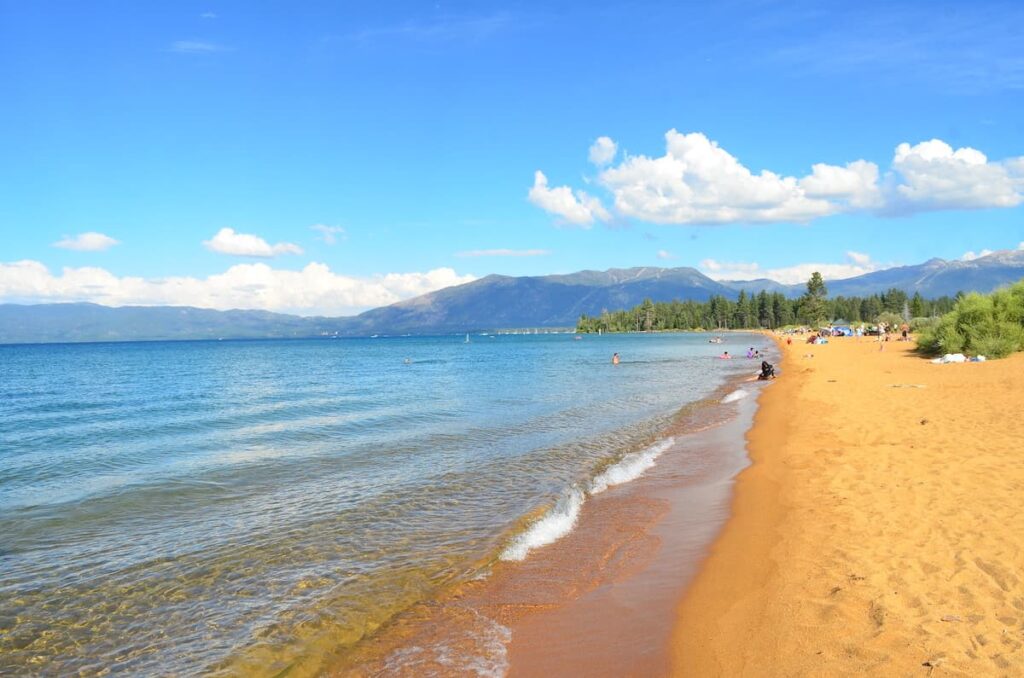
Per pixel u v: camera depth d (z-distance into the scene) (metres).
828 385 28.03
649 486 12.92
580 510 11.35
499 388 34.97
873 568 7.41
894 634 5.79
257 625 7.09
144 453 17.70
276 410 26.94
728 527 9.93
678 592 7.62
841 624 6.15
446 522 10.62
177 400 32.31
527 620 7.06
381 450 17.12
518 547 9.35
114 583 8.33
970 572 6.93
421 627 6.96
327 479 13.97
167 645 6.71
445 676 5.93
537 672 5.94
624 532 10.03
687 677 5.69
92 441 19.97
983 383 23.38
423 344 165.88
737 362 56.28
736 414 22.75
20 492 13.48
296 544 9.69
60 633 7.02
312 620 7.17
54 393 37.47
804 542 8.67
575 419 22.23
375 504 11.77
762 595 7.18
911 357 43.41
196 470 15.20
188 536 10.21
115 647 6.70
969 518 8.68
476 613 7.27
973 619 5.88
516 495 12.24
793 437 16.61
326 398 31.52
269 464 15.67
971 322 39.56
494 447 17.19
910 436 14.83
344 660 6.31
